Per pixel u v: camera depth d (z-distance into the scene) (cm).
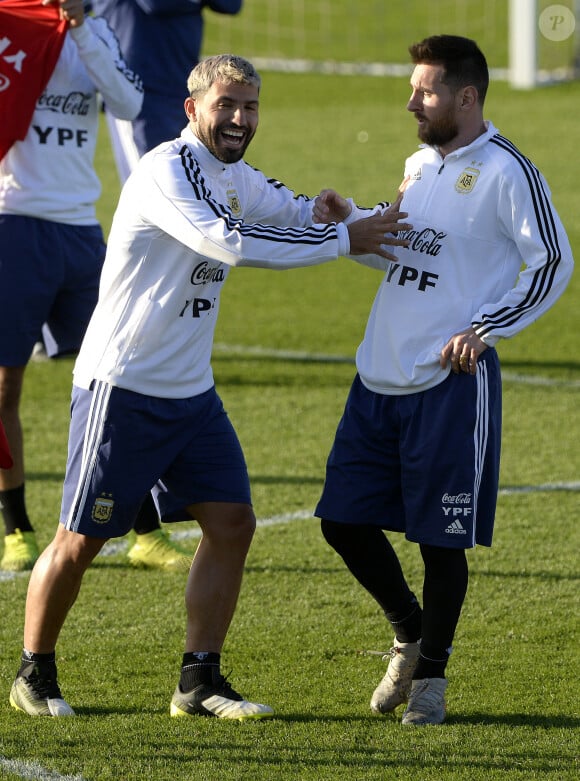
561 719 1483
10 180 2097
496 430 1502
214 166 1469
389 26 10644
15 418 2094
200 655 1500
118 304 1462
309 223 1608
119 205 1470
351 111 7869
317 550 2144
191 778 1273
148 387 1465
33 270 2097
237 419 2920
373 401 1521
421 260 1493
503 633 1780
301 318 3956
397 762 1320
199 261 1448
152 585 2011
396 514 1529
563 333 3744
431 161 1507
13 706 1520
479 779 1273
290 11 11219
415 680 1486
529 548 2131
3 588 1991
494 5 11044
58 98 2117
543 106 7806
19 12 2086
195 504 1532
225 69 1418
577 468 2564
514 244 1491
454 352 1450
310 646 1747
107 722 1464
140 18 2759
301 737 1409
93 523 1475
